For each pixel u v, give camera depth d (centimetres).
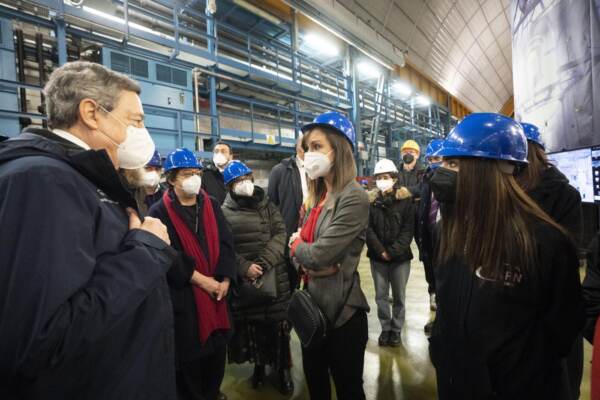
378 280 233
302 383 191
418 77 1050
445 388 81
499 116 77
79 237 55
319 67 719
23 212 51
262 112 716
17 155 57
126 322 64
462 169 76
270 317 174
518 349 69
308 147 120
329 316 110
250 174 186
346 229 104
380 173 230
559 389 73
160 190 236
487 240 72
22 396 55
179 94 484
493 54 1270
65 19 368
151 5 511
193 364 143
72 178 59
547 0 400
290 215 221
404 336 243
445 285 82
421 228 232
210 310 140
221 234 157
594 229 327
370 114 873
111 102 71
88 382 58
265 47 683
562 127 377
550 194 126
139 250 64
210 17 523
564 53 371
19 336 47
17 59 367
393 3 712
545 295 70
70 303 52
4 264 48
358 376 113
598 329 71
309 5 568
